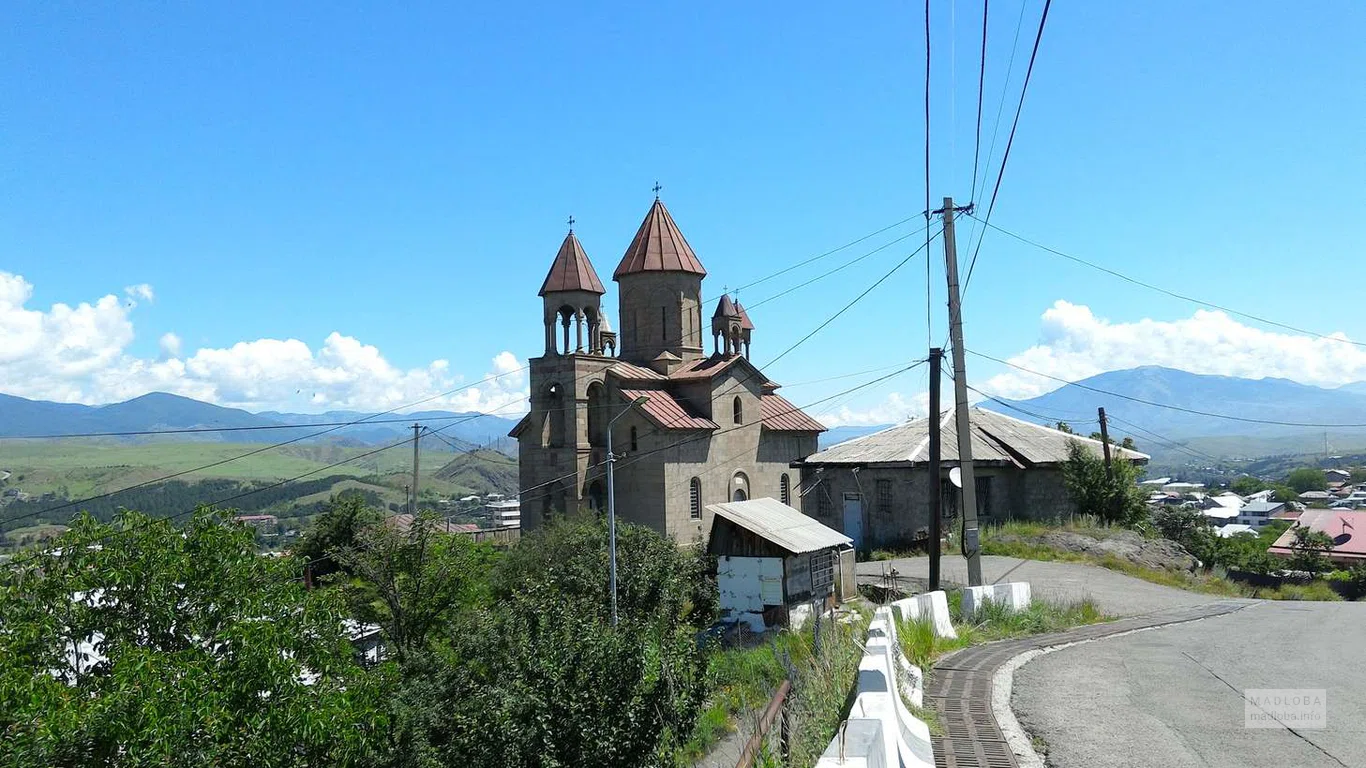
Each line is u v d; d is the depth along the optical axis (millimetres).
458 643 21172
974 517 21203
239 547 18125
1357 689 11125
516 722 14664
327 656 17344
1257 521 131500
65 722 12719
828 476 42250
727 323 52031
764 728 7250
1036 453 41750
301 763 15578
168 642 16625
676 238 52125
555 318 46062
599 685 14609
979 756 8438
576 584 28906
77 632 16094
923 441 40344
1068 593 25406
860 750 5980
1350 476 197875
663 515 44156
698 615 32031
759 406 51062
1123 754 8336
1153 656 13898
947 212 21500
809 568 32531
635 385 46656
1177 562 36250
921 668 12688
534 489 45750
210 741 14016
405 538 28688
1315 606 23312
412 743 18375
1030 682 11781
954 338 21469
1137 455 46250
